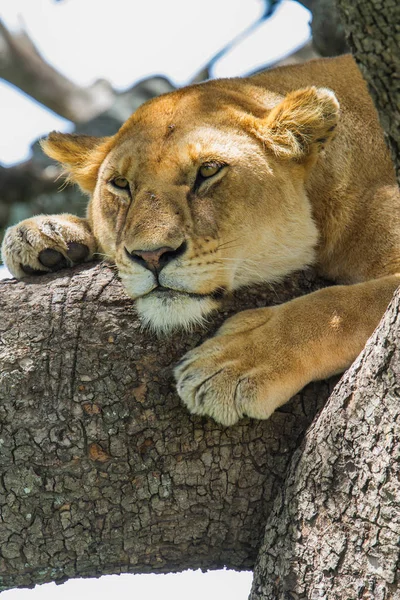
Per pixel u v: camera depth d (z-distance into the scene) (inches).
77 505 305.9
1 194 628.4
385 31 232.4
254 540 311.7
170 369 316.2
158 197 346.6
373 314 329.1
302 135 374.6
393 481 267.3
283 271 372.5
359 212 378.0
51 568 311.3
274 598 285.9
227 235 354.3
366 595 268.8
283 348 320.5
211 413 309.1
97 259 381.4
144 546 311.1
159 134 366.3
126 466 305.9
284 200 372.2
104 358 313.0
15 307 323.3
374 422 273.3
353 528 275.0
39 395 307.6
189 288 339.0
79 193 629.9
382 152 390.6
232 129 370.3
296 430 313.9
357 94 404.5
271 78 416.8
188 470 307.4
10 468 303.7
